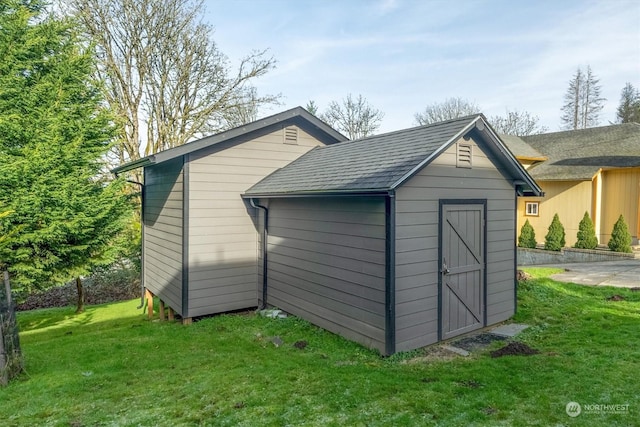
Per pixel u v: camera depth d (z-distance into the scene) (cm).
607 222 1481
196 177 730
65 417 363
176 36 1512
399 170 498
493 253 638
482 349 530
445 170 556
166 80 1546
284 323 667
